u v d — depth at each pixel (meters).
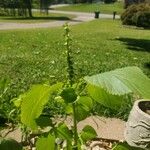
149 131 4.29
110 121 6.47
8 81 2.83
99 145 4.94
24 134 3.21
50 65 12.42
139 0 55.81
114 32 28.59
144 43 21.88
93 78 1.90
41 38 21.72
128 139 4.55
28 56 14.46
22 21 42.31
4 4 56.97
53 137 2.42
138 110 4.43
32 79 9.92
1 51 16.02
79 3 95.38
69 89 2.14
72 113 2.46
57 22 41.44
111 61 14.24
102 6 80.12
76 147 2.37
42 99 2.14
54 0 86.25
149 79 1.91
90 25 35.78
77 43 19.47
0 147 2.12
